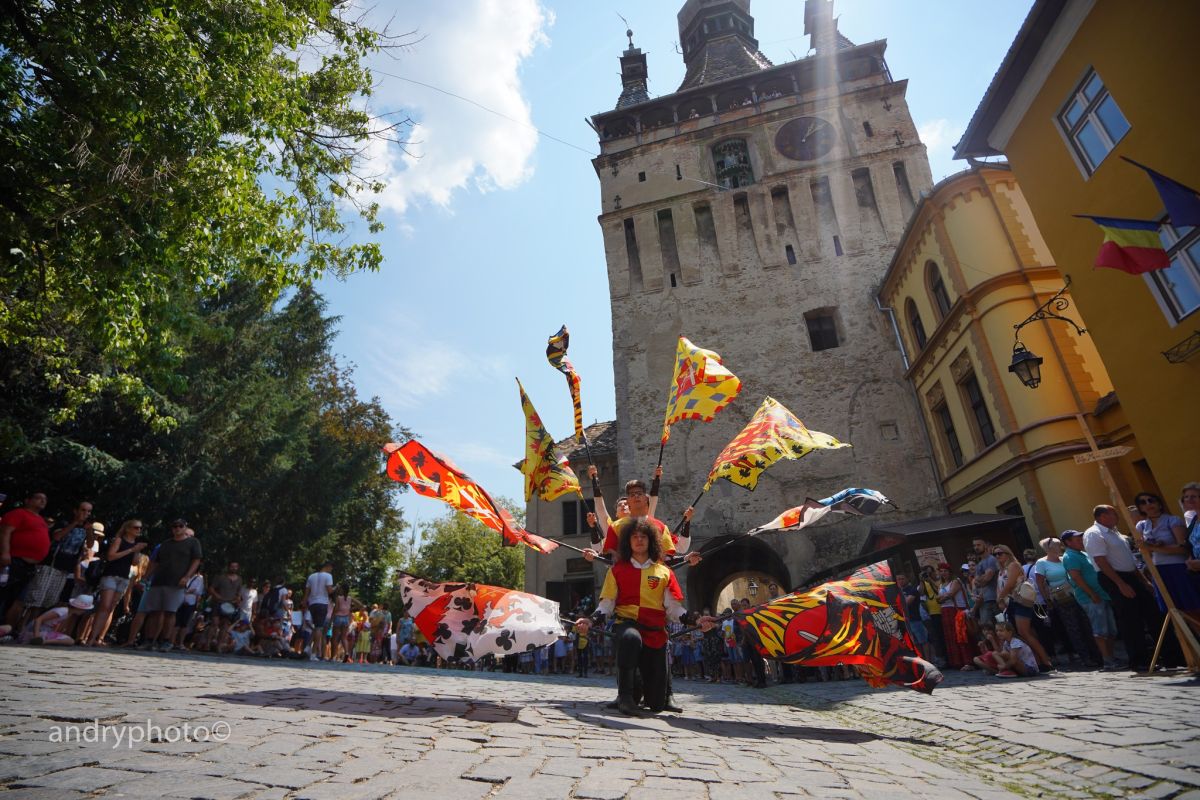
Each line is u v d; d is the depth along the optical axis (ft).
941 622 35.68
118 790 6.36
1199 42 28.81
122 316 25.09
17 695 11.00
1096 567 23.24
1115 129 34.19
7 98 21.49
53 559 26.68
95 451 51.60
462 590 14.69
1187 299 31.30
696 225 82.38
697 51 117.19
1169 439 32.65
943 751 13.52
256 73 27.14
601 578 75.31
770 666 49.88
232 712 11.05
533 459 17.72
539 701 17.40
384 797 6.76
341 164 34.47
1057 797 9.40
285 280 32.22
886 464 65.98
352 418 95.86
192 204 25.13
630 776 8.55
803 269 76.79
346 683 18.48
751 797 7.98
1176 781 9.10
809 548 65.26
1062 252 38.42
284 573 70.33
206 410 59.11
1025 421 45.75
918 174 77.41
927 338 62.34
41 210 22.99
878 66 86.89
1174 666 22.16
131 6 22.24
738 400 72.28
